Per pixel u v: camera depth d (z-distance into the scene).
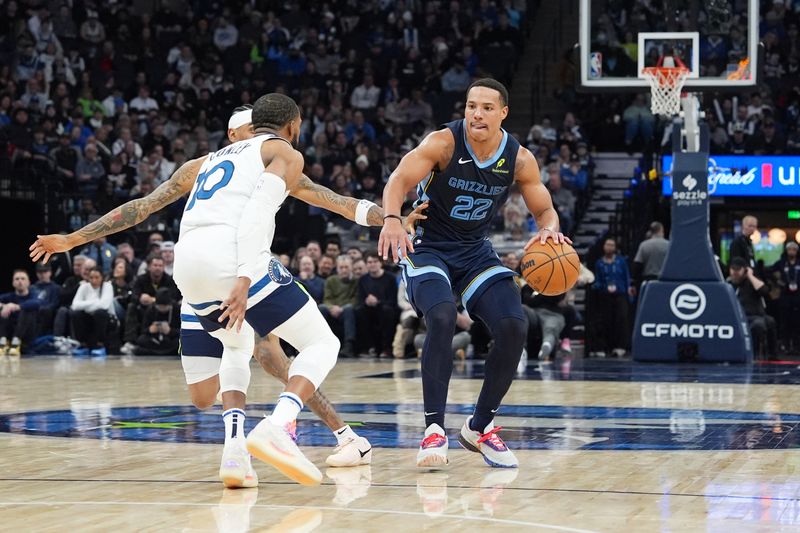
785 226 23.20
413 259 6.46
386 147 24.61
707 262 15.95
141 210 6.27
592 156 24.27
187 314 6.05
